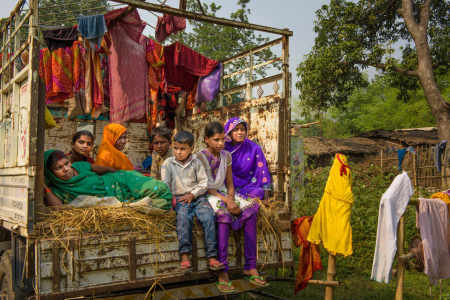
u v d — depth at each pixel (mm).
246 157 3982
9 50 3490
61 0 4938
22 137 2918
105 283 2779
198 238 3197
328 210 3674
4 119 3525
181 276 3086
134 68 5164
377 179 8500
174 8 3773
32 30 2770
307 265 3955
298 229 4000
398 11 17094
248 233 3381
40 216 2725
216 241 3197
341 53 16625
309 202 6574
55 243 2643
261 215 3584
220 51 16656
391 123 31547
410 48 18750
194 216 3221
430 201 3885
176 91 6418
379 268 3467
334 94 18281
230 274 3623
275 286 5371
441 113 15781
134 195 3246
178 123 6441
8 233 3994
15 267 3201
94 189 3195
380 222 3494
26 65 2980
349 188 3658
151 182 3191
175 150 3359
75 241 2691
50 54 4762
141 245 2934
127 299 3023
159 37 5371
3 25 3678
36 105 2746
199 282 3609
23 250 3020
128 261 2873
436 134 20719
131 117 5145
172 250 3074
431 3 17828
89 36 4160
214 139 3482
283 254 3691
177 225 3109
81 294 2688
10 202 3143
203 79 6078
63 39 5074
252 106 4656
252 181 3977
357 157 18734
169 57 5781
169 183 3408
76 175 3246
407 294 5133
